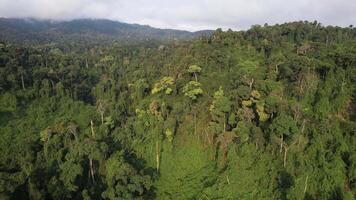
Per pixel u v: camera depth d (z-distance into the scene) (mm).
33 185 61719
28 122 94500
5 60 115000
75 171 63719
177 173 70750
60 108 103688
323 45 96062
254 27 126375
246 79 75500
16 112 98125
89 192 63250
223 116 69562
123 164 63688
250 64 87125
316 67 77000
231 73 87250
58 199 61281
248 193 59438
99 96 117062
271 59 88062
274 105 66312
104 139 79812
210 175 66688
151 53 163500
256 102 68812
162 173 71625
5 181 59062
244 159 63469
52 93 109938
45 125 93938
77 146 71875
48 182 66562
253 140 65812
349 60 74312
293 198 53719
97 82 135250
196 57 101688
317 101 70188
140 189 60469
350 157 54719
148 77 107000
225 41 111000
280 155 61219
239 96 70812
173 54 128000
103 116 92312
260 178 60938
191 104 80062
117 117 87688
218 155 68625
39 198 60875
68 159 70875
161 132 77312
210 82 85438
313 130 61688
